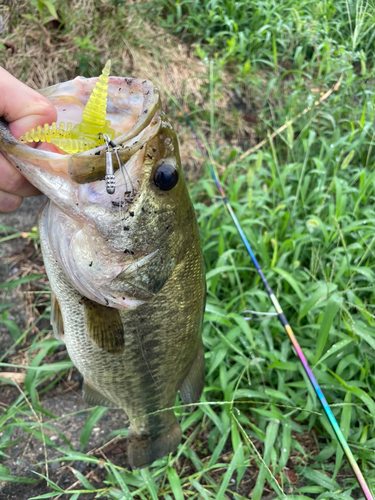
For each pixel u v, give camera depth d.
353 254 0.51
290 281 0.45
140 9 0.68
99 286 0.25
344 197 0.51
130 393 0.31
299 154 0.63
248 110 0.70
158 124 0.23
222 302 0.48
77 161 0.21
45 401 0.44
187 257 0.27
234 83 0.69
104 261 0.24
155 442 0.35
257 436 0.40
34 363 0.42
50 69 0.59
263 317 0.45
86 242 0.24
